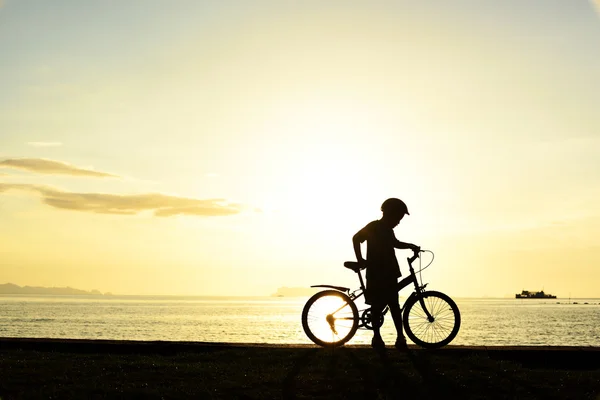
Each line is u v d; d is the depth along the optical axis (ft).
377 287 31.71
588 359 31.71
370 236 32.19
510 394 23.66
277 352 32.86
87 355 33.94
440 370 27.48
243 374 27.37
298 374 27.12
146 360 31.91
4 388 25.32
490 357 32.07
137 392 24.09
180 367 29.37
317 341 32.76
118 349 36.42
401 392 23.88
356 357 30.45
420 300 32.09
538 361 32.01
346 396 23.45
